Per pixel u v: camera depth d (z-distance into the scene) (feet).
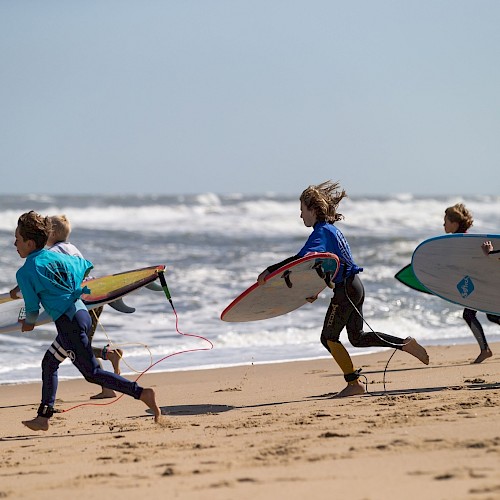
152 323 152.25
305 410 68.59
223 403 79.10
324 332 78.54
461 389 76.23
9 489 43.24
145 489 40.63
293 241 348.79
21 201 486.79
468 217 97.91
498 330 149.07
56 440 61.67
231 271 236.22
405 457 44.01
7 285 199.82
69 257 64.34
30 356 120.98
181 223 449.48
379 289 196.65
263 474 42.09
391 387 82.12
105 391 89.04
